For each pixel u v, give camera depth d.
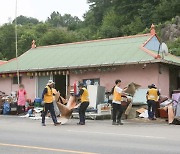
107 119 18.62
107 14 79.88
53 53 26.78
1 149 8.71
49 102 14.87
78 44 27.06
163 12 66.75
